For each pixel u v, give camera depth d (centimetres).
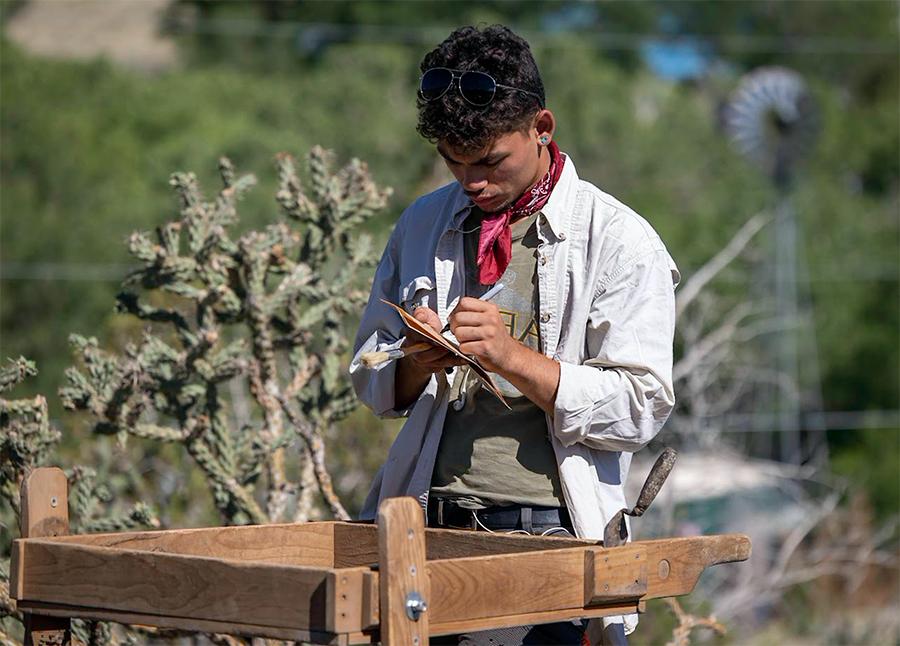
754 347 3656
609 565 716
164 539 783
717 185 4697
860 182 5825
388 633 628
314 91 4338
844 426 4178
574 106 4831
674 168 4706
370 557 828
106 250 3672
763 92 4366
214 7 6369
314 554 838
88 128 4147
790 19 6781
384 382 844
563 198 818
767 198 4553
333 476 1482
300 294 1210
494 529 811
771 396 3672
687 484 2130
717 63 6650
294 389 1195
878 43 6750
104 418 1151
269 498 1182
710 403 2622
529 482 807
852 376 4478
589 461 811
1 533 1268
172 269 1159
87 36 7031
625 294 797
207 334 1153
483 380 770
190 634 1109
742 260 3991
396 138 3797
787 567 2323
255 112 4519
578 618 715
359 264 1241
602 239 807
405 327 840
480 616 673
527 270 815
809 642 2569
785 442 3628
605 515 809
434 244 852
